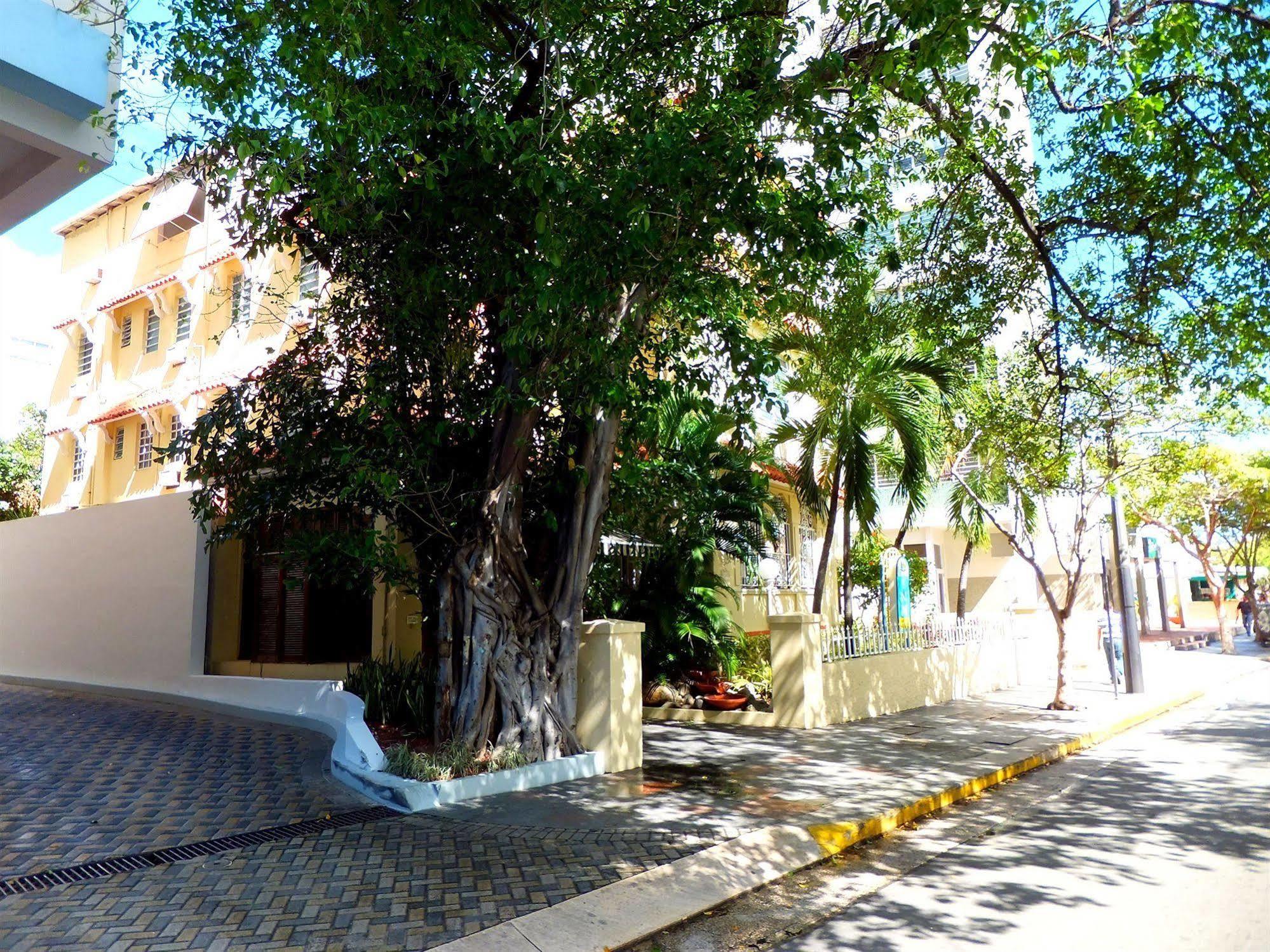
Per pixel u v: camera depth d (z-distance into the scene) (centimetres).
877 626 1673
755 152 705
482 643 875
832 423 1327
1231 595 3762
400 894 546
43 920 502
